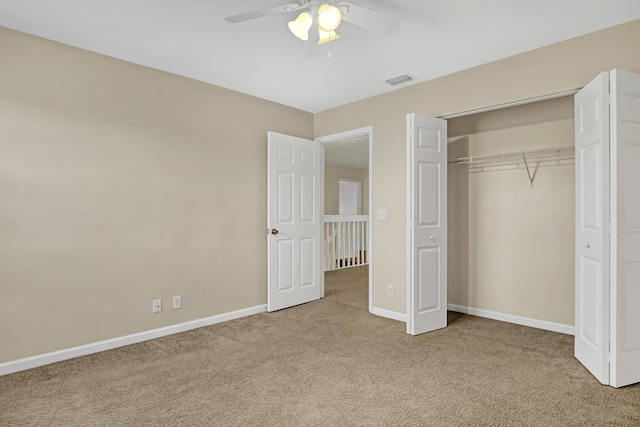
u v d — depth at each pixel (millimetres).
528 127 3619
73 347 2781
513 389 2264
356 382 2373
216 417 1972
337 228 7516
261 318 3822
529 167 3609
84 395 2209
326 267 7195
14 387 2307
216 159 3672
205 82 3582
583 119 2572
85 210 2838
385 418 1954
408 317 3318
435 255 3443
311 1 1989
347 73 3373
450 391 2246
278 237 4109
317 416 1978
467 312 4027
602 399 2129
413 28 2555
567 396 2168
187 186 3445
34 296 2613
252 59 3062
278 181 4102
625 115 2248
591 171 2447
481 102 3178
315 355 2832
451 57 3033
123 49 2861
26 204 2582
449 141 4176
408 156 3305
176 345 3049
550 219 3479
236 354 2855
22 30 2555
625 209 2256
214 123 3658
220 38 2695
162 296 3271
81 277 2818
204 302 3570
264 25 2512
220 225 3701
